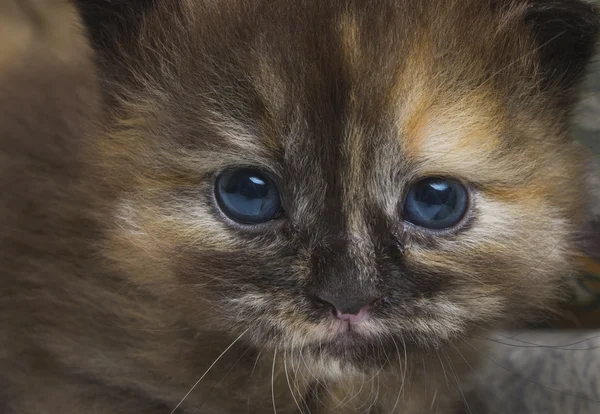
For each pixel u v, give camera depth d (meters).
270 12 0.20
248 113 0.19
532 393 0.24
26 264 0.22
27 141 0.23
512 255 0.20
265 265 0.19
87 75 0.23
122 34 0.21
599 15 0.21
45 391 0.22
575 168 0.21
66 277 0.22
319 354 0.20
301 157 0.19
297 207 0.19
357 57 0.19
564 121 0.21
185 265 0.20
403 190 0.19
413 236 0.19
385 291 0.19
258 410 0.22
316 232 0.19
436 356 0.21
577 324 0.25
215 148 0.19
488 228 0.20
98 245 0.21
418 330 0.20
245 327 0.20
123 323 0.21
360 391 0.22
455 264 0.20
